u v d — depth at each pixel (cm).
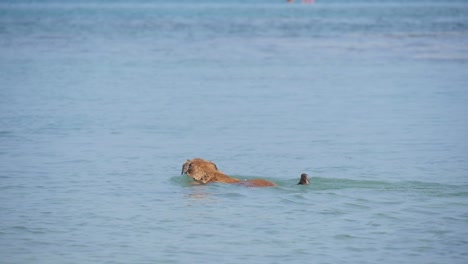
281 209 4734
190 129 7925
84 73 13112
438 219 4503
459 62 14888
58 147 6944
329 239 4188
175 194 5147
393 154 6662
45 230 4381
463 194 5062
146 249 4056
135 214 4681
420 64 14612
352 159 6475
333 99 10112
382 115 8812
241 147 7012
